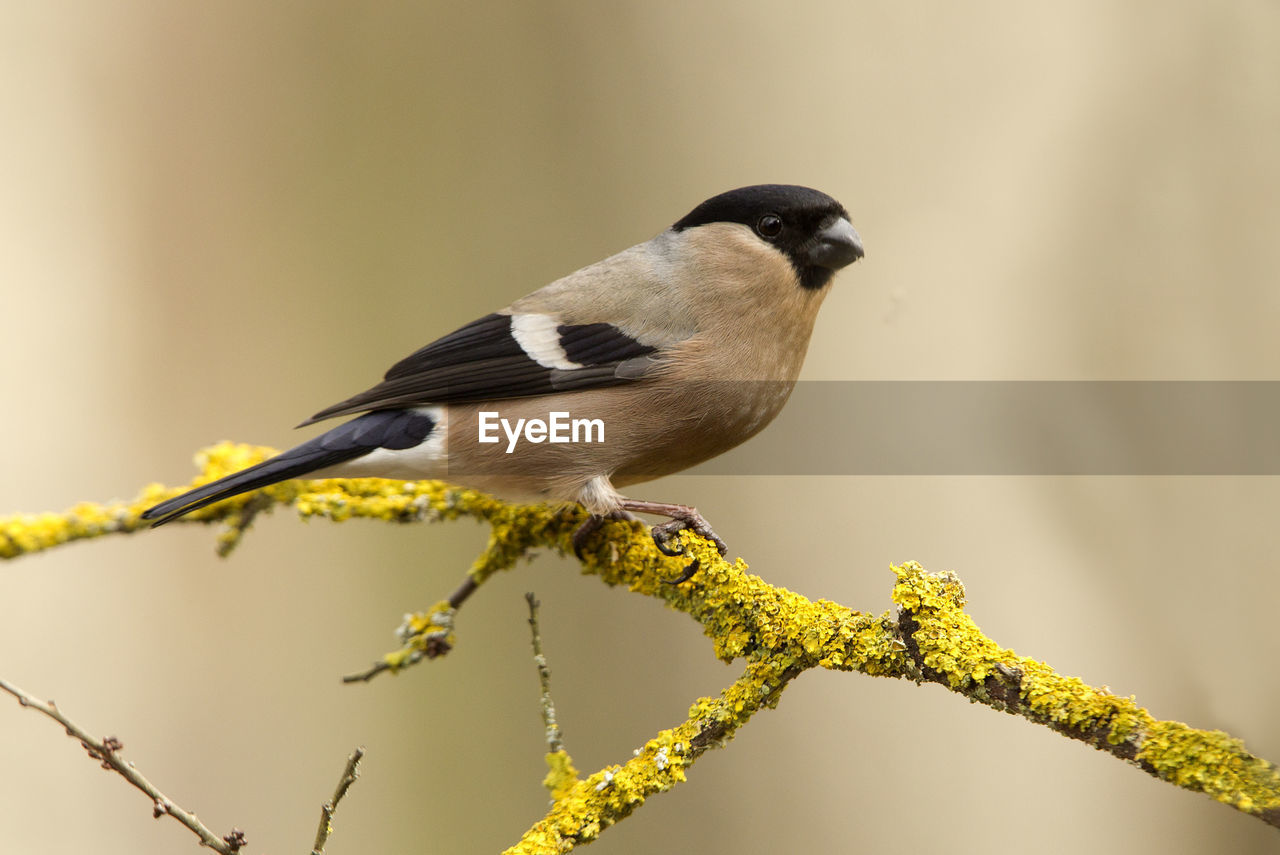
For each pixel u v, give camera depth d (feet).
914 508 36.55
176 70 43.45
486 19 43.19
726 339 25.58
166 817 36.40
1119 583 32.07
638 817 35.09
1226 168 33.91
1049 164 37.45
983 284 37.73
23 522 25.20
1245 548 31.07
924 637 17.02
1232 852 32.19
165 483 41.27
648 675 36.45
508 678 37.14
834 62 41.57
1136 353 34.04
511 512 25.43
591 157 42.78
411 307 42.34
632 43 42.86
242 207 42.98
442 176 42.86
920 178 39.96
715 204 26.50
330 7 43.60
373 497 26.03
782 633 18.37
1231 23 34.04
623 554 23.61
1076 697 15.74
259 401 42.11
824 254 25.66
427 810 36.86
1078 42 37.37
